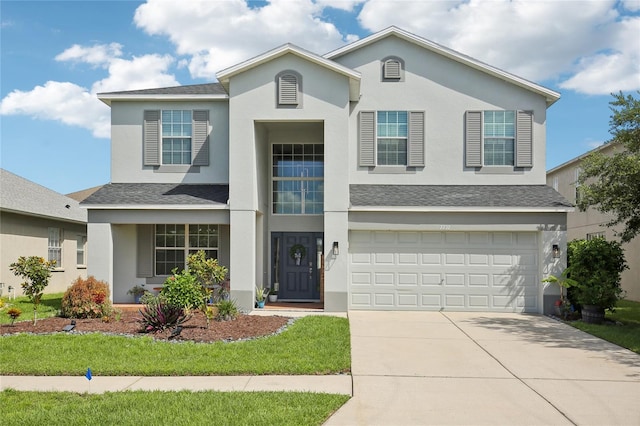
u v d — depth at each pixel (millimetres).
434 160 15789
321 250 16594
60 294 20781
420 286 14695
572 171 23891
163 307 10695
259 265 15766
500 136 15828
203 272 11633
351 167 15820
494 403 6590
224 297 14320
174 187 15797
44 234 21297
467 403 6582
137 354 8711
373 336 10922
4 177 21891
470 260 14672
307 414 5945
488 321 12977
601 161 13211
